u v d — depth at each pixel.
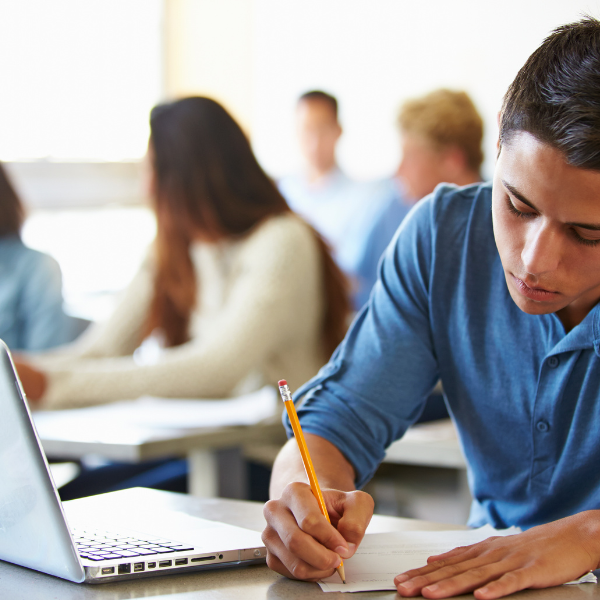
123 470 2.05
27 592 0.73
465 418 1.07
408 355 1.07
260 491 2.02
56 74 3.63
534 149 0.73
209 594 0.73
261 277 2.00
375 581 0.76
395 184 3.69
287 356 2.06
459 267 1.05
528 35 3.43
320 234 2.15
